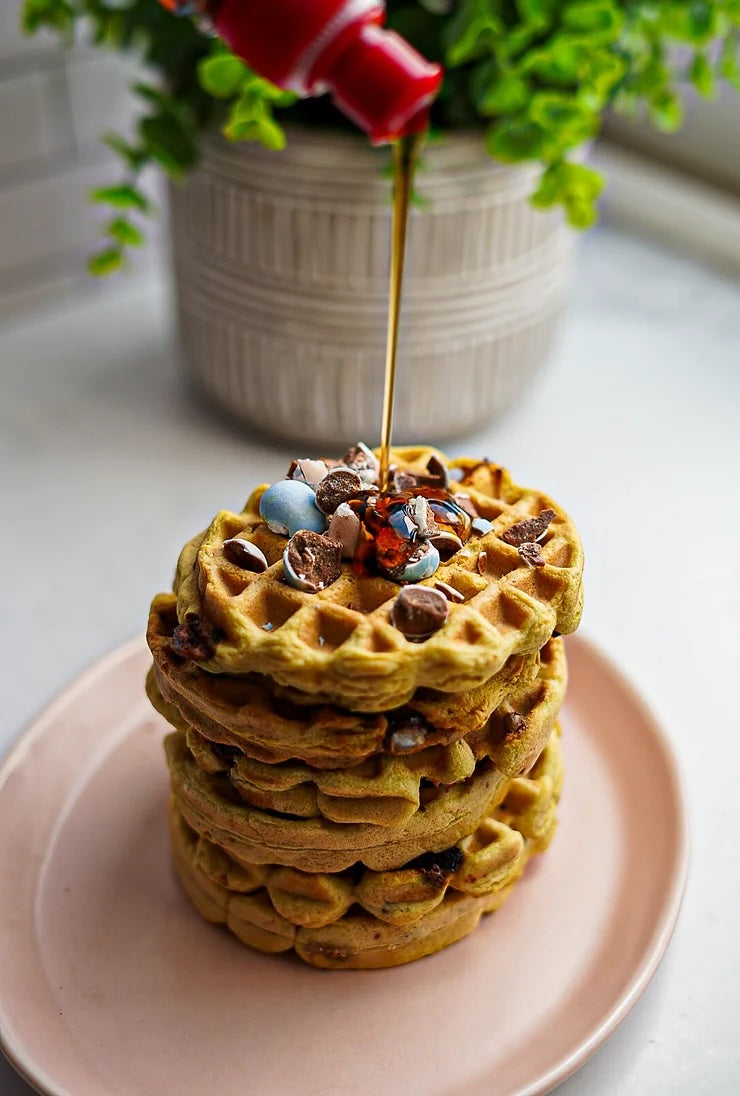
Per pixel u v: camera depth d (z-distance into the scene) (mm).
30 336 722
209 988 419
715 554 594
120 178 720
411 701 382
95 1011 412
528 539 407
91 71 669
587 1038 395
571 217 540
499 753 400
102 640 546
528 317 598
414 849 405
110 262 576
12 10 625
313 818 396
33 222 698
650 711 481
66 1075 388
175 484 623
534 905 438
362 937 414
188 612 389
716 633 554
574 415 670
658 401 682
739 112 743
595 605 566
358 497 403
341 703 374
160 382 688
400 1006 414
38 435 649
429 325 572
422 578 391
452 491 427
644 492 625
